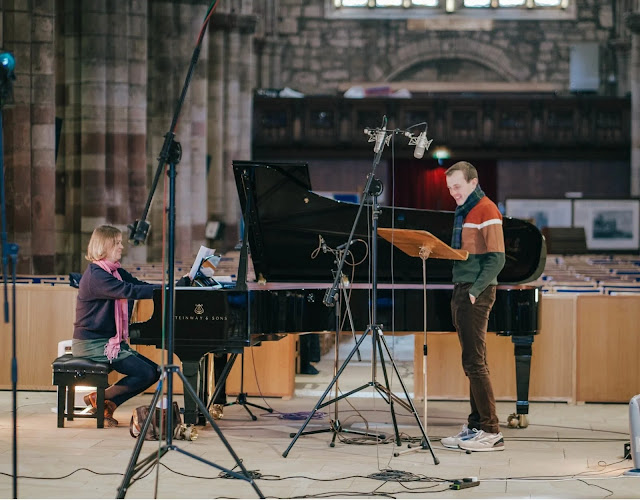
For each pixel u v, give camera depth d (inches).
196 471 313.1
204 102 1021.2
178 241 984.9
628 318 444.5
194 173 1034.7
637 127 1349.7
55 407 416.8
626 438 372.5
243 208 388.8
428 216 403.5
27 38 663.1
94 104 794.8
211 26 1255.5
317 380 520.1
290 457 334.3
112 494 285.4
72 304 454.6
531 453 344.5
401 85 1549.0
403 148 1355.8
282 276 416.8
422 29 1587.1
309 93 1584.6
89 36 794.2
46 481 299.1
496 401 449.7
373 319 343.9
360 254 409.4
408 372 561.9
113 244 378.6
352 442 358.3
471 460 332.2
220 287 378.9
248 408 419.2
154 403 277.6
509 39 1584.6
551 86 1545.3
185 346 356.8
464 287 348.5
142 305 443.8
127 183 818.8
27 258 667.4
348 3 1590.8
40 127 671.8
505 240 402.9
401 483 300.2
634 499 283.4
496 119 1357.0
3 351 457.7
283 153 1359.5
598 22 1577.3
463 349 350.6
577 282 524.7
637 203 1251.2
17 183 665.0
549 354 448.5
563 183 1378.0
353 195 1269.7
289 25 1582.2
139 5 816.3
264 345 455.5
